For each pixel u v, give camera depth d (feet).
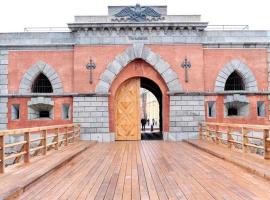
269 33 70.49
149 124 175.42
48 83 72.43
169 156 46.09
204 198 23.38
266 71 70.23
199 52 69.62
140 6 69.92
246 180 29.37
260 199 22.81
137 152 51.03
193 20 69.82
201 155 46.78
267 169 31.68
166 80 69.26
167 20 69.72
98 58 69.05
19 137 67.10
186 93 68.69
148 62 69.46
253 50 70.44
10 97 68.54
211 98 69.46
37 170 31.99
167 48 69.56
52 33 69.56
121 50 69.31
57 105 68.90
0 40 68.95
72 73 69.26
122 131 71.87
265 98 69.92
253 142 67.21
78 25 68.23
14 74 68.90
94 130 68.18
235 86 73.51
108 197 24.03
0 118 68.08
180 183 28.53
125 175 32.48
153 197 23.91
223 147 52.01
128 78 71.10
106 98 68.64
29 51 69.36
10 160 51.75
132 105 72.33
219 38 69.97
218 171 33.99
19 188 24.48
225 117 69.21
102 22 68.33
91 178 31.01
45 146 43.47
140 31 69.46
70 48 69.67
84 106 68.33
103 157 45.60
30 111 68.85
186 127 68.54
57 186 27.63
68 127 60.39
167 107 70.23
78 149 50.93
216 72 69.92
